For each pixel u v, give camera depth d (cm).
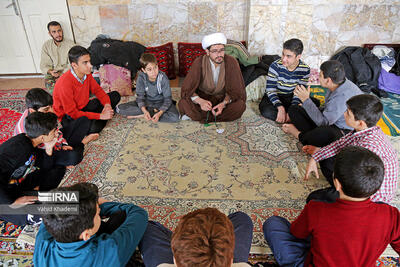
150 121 348
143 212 166
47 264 130
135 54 422
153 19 452
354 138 202
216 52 313
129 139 314
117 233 144
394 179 183
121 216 163
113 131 329
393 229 132
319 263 139
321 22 435
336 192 209
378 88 411
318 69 461
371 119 189
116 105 370
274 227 178
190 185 252
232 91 339
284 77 335
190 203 234
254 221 216
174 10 447
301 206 229
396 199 235
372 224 131
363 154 134
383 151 182
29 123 193
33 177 215
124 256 143
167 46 453
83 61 289
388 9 427
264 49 441
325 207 141
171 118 342
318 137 270
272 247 176
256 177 260
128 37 462
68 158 238
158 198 239
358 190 130
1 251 198
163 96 347
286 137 317
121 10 443
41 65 423
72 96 298
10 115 364
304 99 285
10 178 194
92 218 126
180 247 93
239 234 161
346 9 425
